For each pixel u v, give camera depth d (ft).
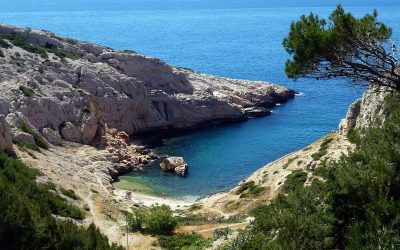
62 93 304.30
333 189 62.69
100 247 100.12
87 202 179.42
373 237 49.24
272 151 298.15
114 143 295.28
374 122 142.92
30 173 174.50
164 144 322.34
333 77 76.13
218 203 199.52
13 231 86.02
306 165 193.57
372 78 74.43
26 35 382.42
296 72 77.00
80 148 276.21
